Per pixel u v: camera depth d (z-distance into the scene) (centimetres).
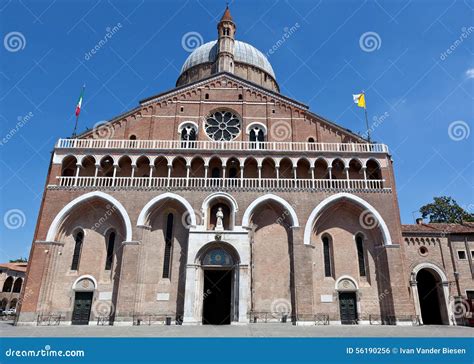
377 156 3656
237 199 3406
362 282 3381
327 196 3469
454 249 3553
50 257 3216
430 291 3619
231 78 4262
